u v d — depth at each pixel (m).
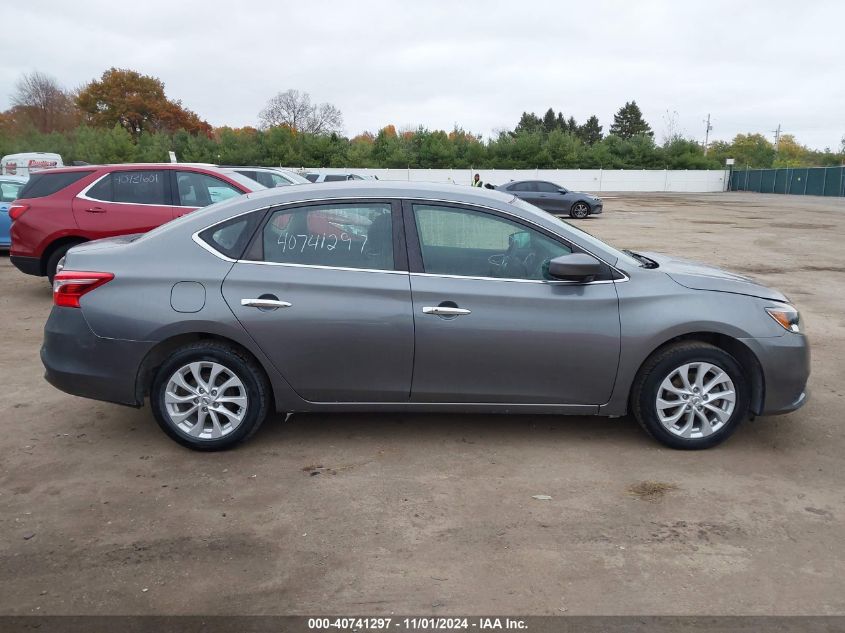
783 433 4.58
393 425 4.66
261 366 4.16
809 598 2.85
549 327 4.06
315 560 3.11
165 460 4.13
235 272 4.07
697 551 3.18
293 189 4.33
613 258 4.24
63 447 4.31
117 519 3.46
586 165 61.94
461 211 4.20
